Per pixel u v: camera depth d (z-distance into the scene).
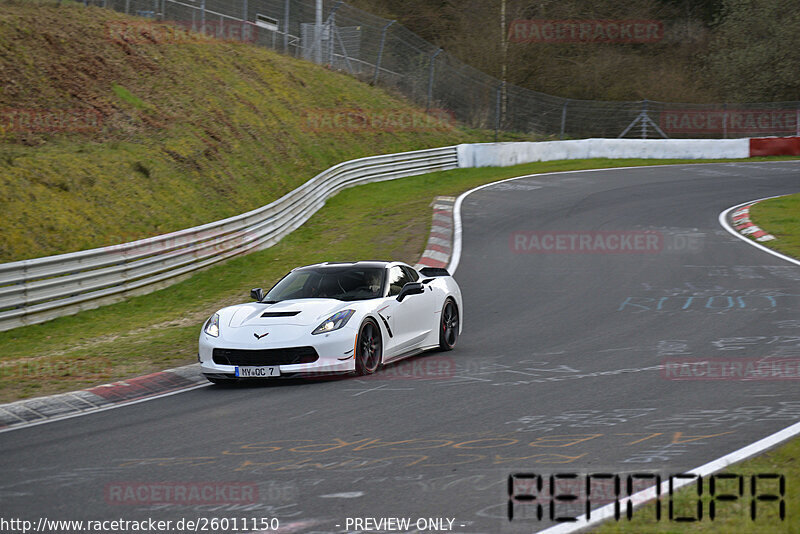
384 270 26.77
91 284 41.69
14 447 17.59
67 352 31.78
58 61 65.62
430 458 15.29
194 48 84.94
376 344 24.52
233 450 16.34
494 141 110.50
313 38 110.00
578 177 85.06
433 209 64.94
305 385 22.97
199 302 42.59
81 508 13.05
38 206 47.78
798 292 36.03
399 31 125.00
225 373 23.11
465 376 23.28
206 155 67.81
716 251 47.94
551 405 19.42
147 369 26.44
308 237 59.91
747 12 138.75
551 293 38.19
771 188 77.44
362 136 93.38
